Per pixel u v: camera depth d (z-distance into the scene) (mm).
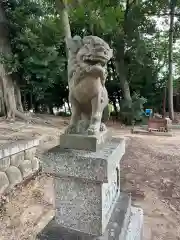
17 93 9289
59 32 9477
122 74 12164
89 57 1618
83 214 1699
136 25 11383
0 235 2656
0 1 8477
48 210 3207
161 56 13531
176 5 12109
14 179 3842
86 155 1602
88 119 1890
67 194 1727
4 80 8641
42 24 9273
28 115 9250
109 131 2078
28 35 8320
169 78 12906
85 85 1714
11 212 3141
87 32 11859
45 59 8500
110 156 1590
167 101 13836
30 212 3146
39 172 4555
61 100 13586
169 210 3332
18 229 2781
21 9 8422
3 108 8883
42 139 5562
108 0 10188
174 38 12969
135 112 11508
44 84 9117
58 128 8164
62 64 9125
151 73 13164
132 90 13586
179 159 5652
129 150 6160
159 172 4773
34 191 3771
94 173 1559
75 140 1738
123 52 11891
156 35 12930
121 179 4371
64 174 1656
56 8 9719
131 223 2111
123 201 2160
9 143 4035
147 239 2635
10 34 8766
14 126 7367
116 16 11391
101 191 1632
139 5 11469
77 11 10820
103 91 1832
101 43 1610
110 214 1885
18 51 8820
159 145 7152
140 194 3773
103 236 1667
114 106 13992
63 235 1687
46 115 11281
